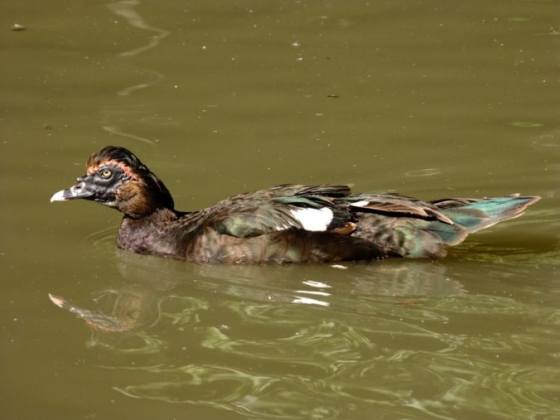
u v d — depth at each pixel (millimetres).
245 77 19406
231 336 11727
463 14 22016
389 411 10156
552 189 15367
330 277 13281
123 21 22016
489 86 18781
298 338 11625
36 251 14062
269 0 22953
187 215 14398
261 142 17031
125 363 11211
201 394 10539
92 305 12602
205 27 21656
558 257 13594
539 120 17469
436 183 15539
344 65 19781
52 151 16812
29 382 10844
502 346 11281
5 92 19016
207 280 13297
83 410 10305
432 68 19594
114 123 17797
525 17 21797
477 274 13156
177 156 16594
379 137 17078
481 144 16750
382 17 21953
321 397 10414
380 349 11297
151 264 13844
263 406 10289
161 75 19625
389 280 13102
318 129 17422
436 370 10836
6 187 15695
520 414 10078
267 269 13578
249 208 13875
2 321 12164
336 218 13609
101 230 14844
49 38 21234
